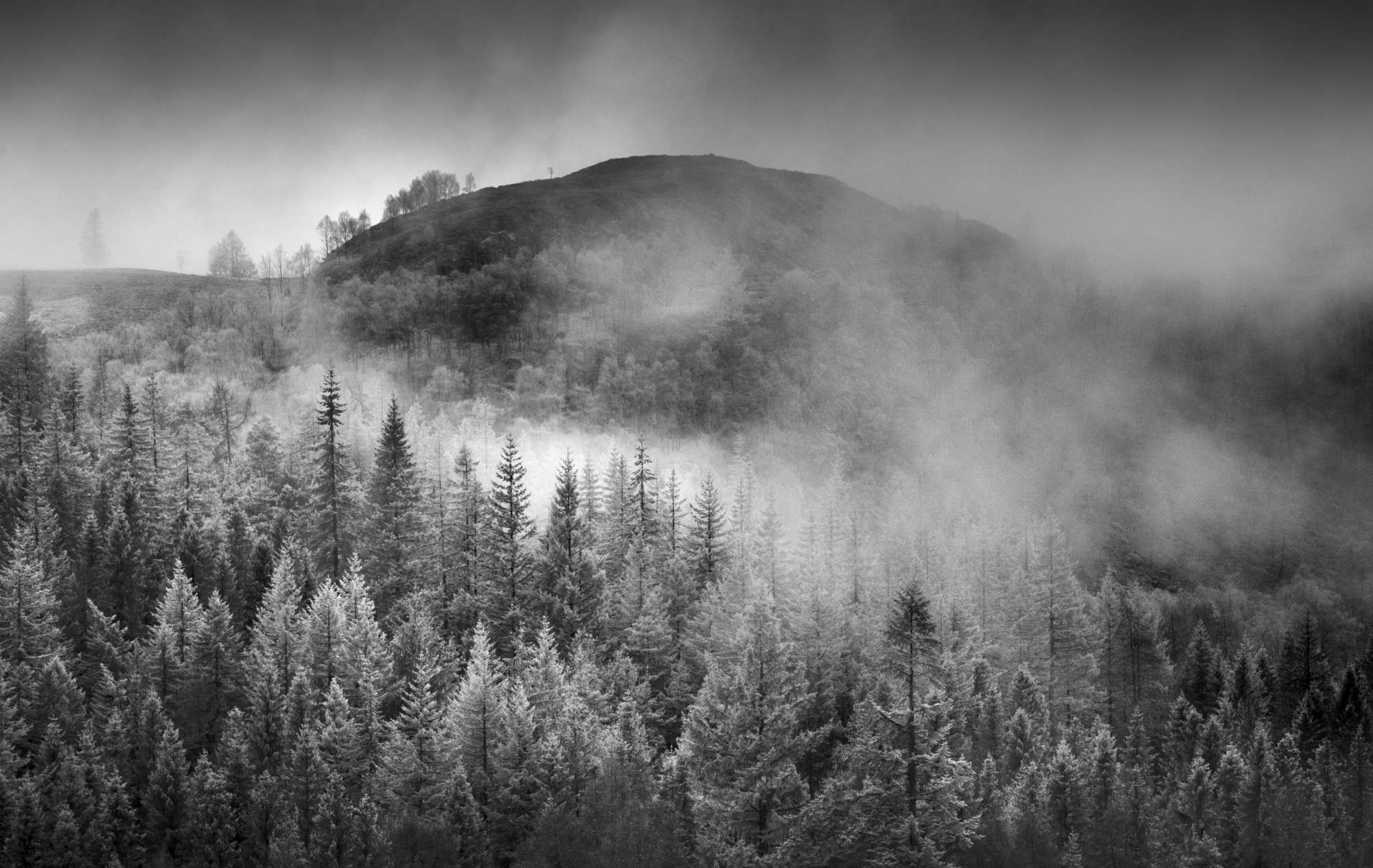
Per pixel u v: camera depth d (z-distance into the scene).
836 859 37.72
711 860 36.53
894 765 39.66
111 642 57.75
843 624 68.88
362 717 51.12
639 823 39.16
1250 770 59.16
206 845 41.25
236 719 49.91
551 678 52.88
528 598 70.81
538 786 45.50
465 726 48.88
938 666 44.00
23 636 54.78
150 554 69.62
